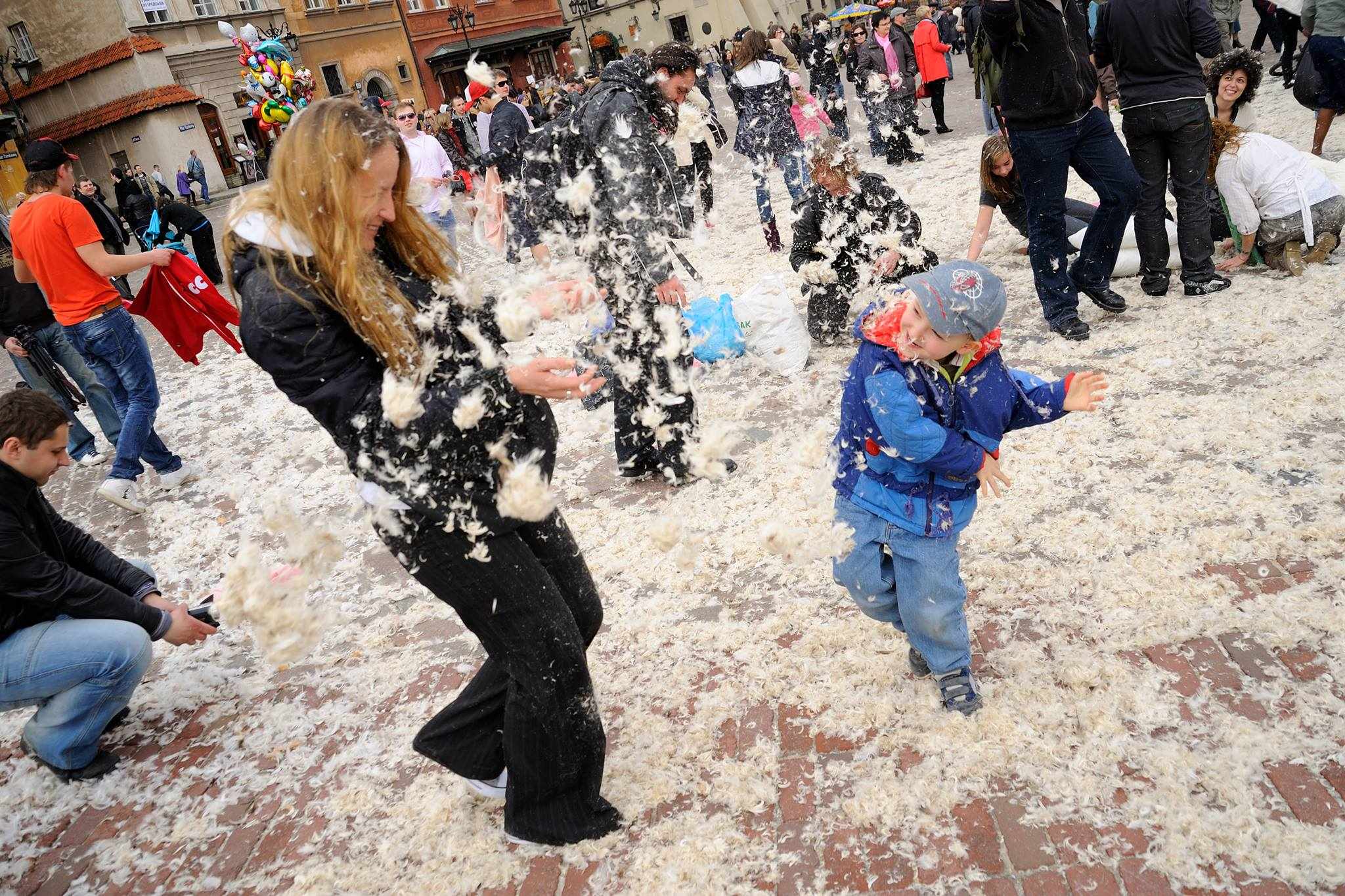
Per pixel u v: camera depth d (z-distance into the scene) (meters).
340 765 2.88
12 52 32.53
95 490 5.68
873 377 2.28
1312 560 2.81
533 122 7.56
